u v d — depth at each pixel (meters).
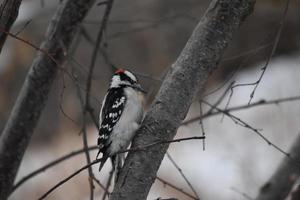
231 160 14.29
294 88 16.02
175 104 7.29
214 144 14.74
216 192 13.84
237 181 13.79
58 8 9.16
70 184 13.67
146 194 7.13
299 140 10.79
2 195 9.27
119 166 8.59
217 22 7.16
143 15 16.28
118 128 9.12
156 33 16.11
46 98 9.24
